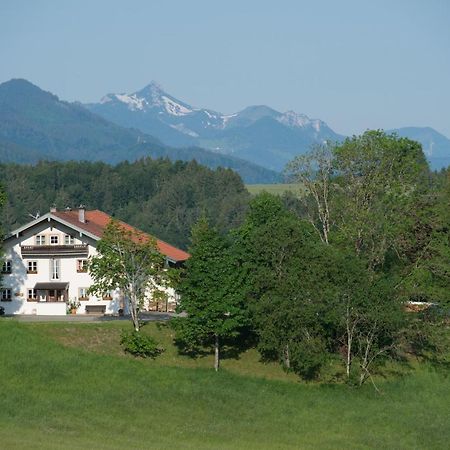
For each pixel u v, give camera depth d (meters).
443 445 54.53
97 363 67.12
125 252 76.50
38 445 44.34
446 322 76.19
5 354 65.56
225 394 64.06
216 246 71.94
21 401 56.00
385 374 72.69
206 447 48.94
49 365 64.44
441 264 76.75
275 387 68.19
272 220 75.75
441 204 80.19
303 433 55.72
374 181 79.94
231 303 70.56
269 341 69.88
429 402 67.38
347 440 54.25
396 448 52.72
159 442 49.56
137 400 59.53
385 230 76.50
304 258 71.38
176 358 72.50
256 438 53.12
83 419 53.50
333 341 72.81
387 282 71.94
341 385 69.62
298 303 68.62
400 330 71.00
